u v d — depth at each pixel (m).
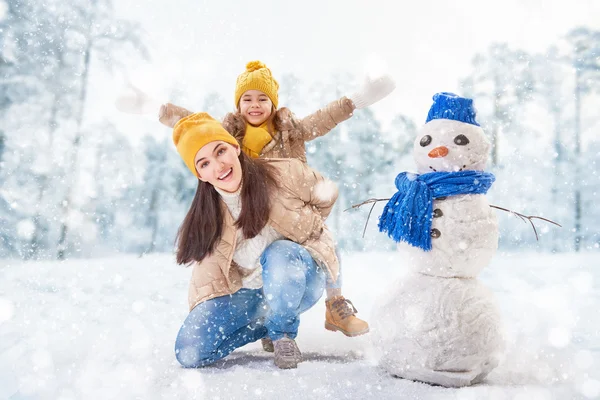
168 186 15.20
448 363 1.81
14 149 10.18
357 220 12.77
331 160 15.20
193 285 2.34
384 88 2.73
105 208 12.57
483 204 2.00
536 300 3.69
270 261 2.21
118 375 1.99
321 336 2.70
